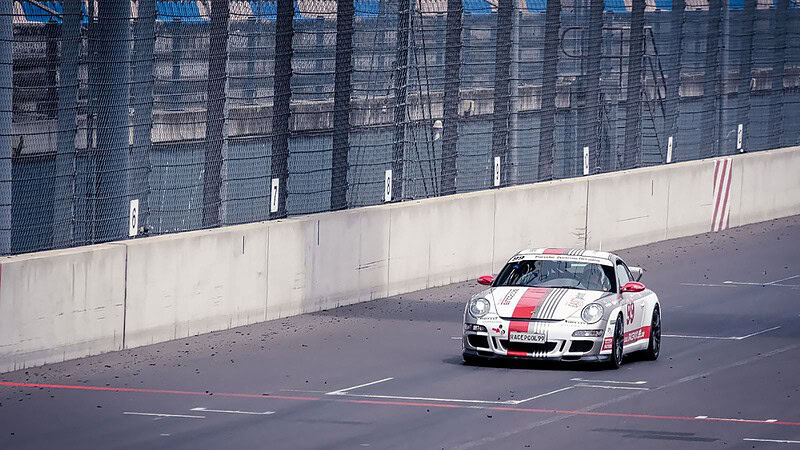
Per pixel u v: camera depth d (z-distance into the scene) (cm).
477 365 6259
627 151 10831
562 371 6134
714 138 12394
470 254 9075
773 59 12900
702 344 6975
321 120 11875
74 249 6197
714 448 4581
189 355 6334
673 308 8119
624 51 13262
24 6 8356
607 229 10350
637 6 10750
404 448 4491
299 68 12044
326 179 11056
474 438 4666
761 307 8188
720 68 12225
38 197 8100
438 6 9812
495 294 6334
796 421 5097
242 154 10694
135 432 4688
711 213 11544
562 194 9869
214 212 7162
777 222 12181
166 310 6675
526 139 13050
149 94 6731
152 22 6700
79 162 6569
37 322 5925
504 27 9381
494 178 9456
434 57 9744
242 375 5888
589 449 4528
